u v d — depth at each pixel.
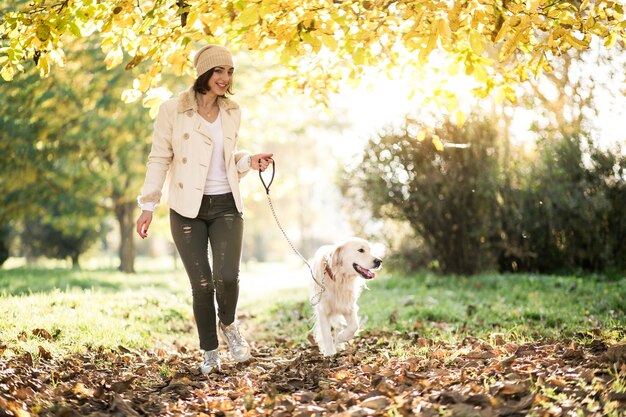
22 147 12.34
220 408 3.46
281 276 19.00
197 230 4.21
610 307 7.05
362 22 4.79
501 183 11.30
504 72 5.38
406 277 12.09
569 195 10.59
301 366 4.55
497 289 9.58
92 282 11.53
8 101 10.54
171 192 4.23
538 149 10.82
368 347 5.34
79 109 12.48
